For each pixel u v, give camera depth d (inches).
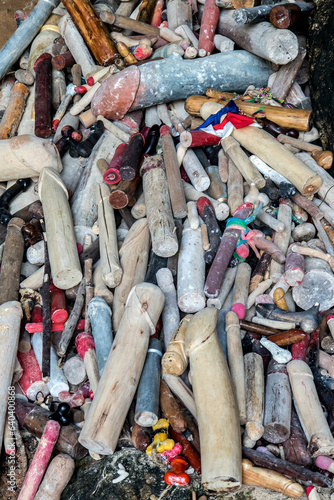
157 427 41.7
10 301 48.9
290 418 42.2
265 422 41.6
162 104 64.6
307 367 44.0
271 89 61.8
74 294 51.1
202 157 58.6
